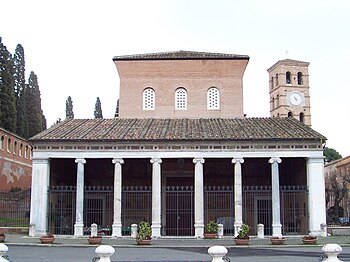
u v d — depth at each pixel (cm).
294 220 3606
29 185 6494
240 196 3362
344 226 3584
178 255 2270
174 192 3800
